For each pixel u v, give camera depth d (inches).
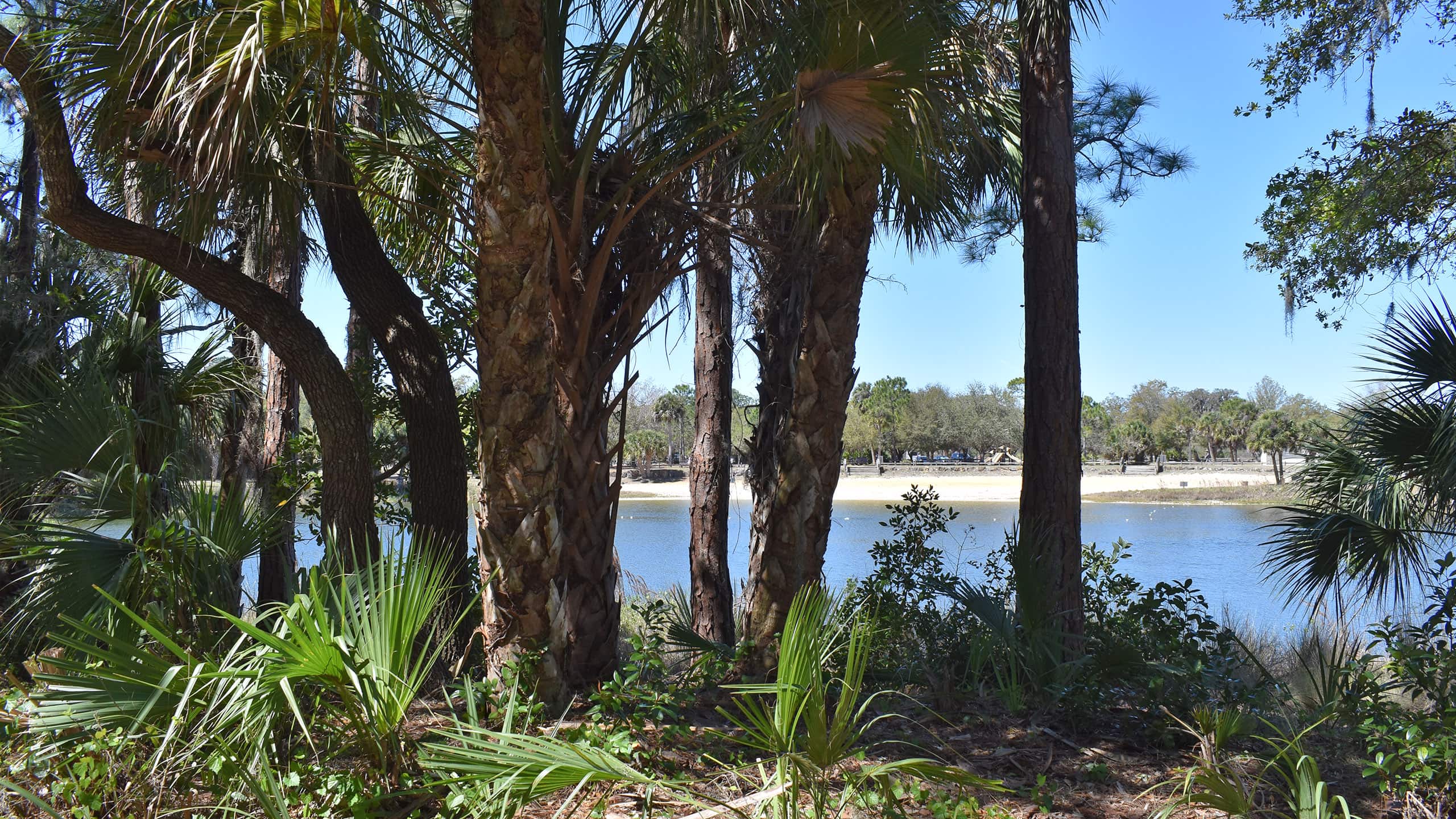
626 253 197.5
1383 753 141.4
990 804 136.0
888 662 206.4
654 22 172.4
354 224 228.7
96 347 235.1
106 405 172.1
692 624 212.5
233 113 152.0
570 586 179.8
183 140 171.6
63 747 111.6
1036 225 244.7
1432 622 170.7
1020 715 181.3
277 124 176.9
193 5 168.7
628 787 130.1
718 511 308.8
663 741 144.9
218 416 279.4
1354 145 350.3
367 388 293.4
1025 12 243.6
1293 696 192.7
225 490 189.2
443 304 287.6
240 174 179.6
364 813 107.7
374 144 215.9
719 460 309.0
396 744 115.8
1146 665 177.5
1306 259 370.3
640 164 199.2
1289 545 216.7
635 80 201.8
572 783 95.0
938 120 162.4
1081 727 173.5
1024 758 158.2
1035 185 245.8
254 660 107.7
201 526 158.2
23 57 174.9
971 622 213.5
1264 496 1760.6
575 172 183.3
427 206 208.8
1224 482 2121.1
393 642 116.3
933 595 214.4
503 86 147.6
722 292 309.7
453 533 230.7
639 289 194.4
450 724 148.9
